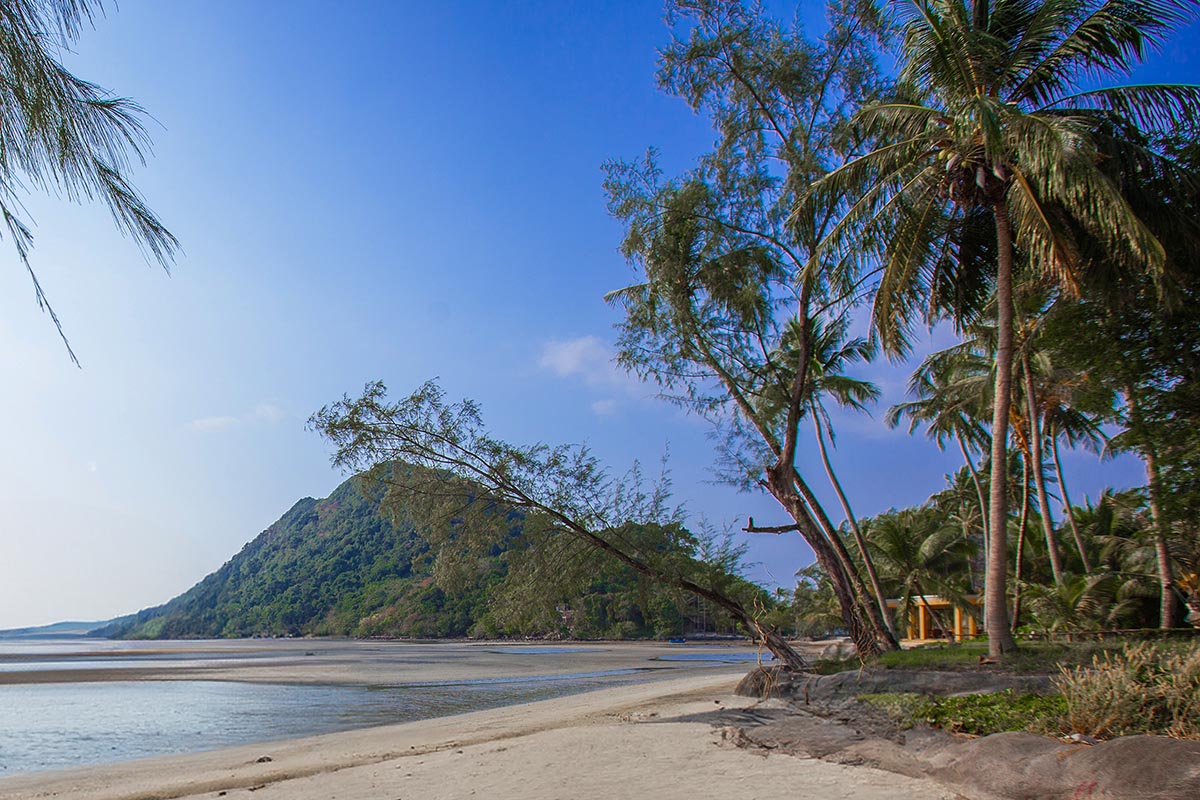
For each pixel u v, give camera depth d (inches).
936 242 698.8
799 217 738.2
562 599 792.9
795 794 296.2
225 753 585.3
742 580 807.1
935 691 506.6
